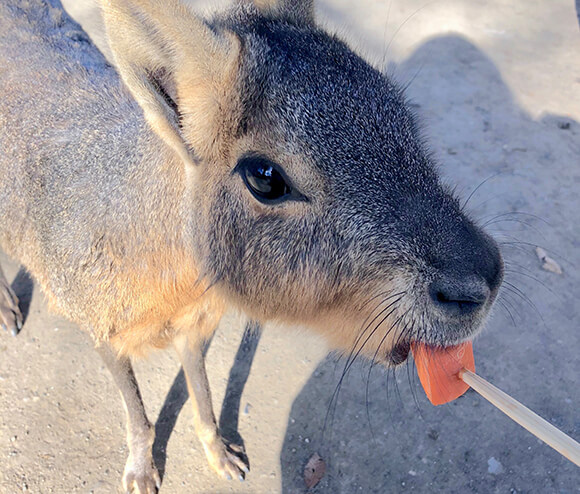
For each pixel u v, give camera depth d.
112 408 0.30
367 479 0.28
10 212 0.26
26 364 0.32
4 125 0.26
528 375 0.31
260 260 0.19
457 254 0.17
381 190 0.17
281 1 0.20
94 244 0.21
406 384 0.31
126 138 0.21
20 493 0.27
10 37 0.29
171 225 0.20
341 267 0.18
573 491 0.27
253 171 0.17
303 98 0.17
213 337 0.33
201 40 0.16
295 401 0.31
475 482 0.28
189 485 0.28
